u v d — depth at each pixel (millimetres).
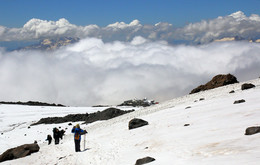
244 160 7262
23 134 57031
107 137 23125
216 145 10336
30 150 21016
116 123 34469
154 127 20250
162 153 11594
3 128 72375
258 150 8102
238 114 15695
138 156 12641
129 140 18250
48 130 60094
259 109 15539
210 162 8102
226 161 7695
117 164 12445
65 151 20062
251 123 12500
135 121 23297
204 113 19766
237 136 10875
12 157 20078
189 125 16688
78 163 15055
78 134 19016
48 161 17078
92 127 43344
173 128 17359
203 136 12648
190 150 10688
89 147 19891
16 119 88062
